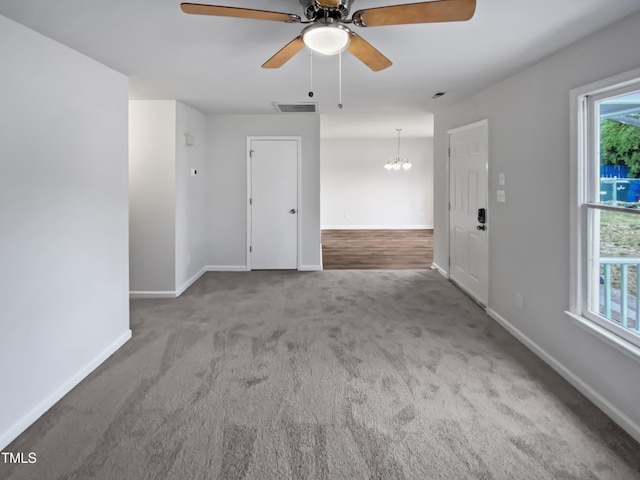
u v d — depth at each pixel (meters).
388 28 2.21
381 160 10.08
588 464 1.75
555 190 2.62
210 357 2.86
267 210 5.57
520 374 2.57
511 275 3.27
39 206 2.21
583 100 2.36
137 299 4.32
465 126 4.20
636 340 1.96
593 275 2.36
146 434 1.98
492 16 2.02
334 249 7.48
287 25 2.15
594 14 1.97
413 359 2.80
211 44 2.45
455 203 4.69
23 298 2.08
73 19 2.04
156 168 4.31
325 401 2.27
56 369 2.32
